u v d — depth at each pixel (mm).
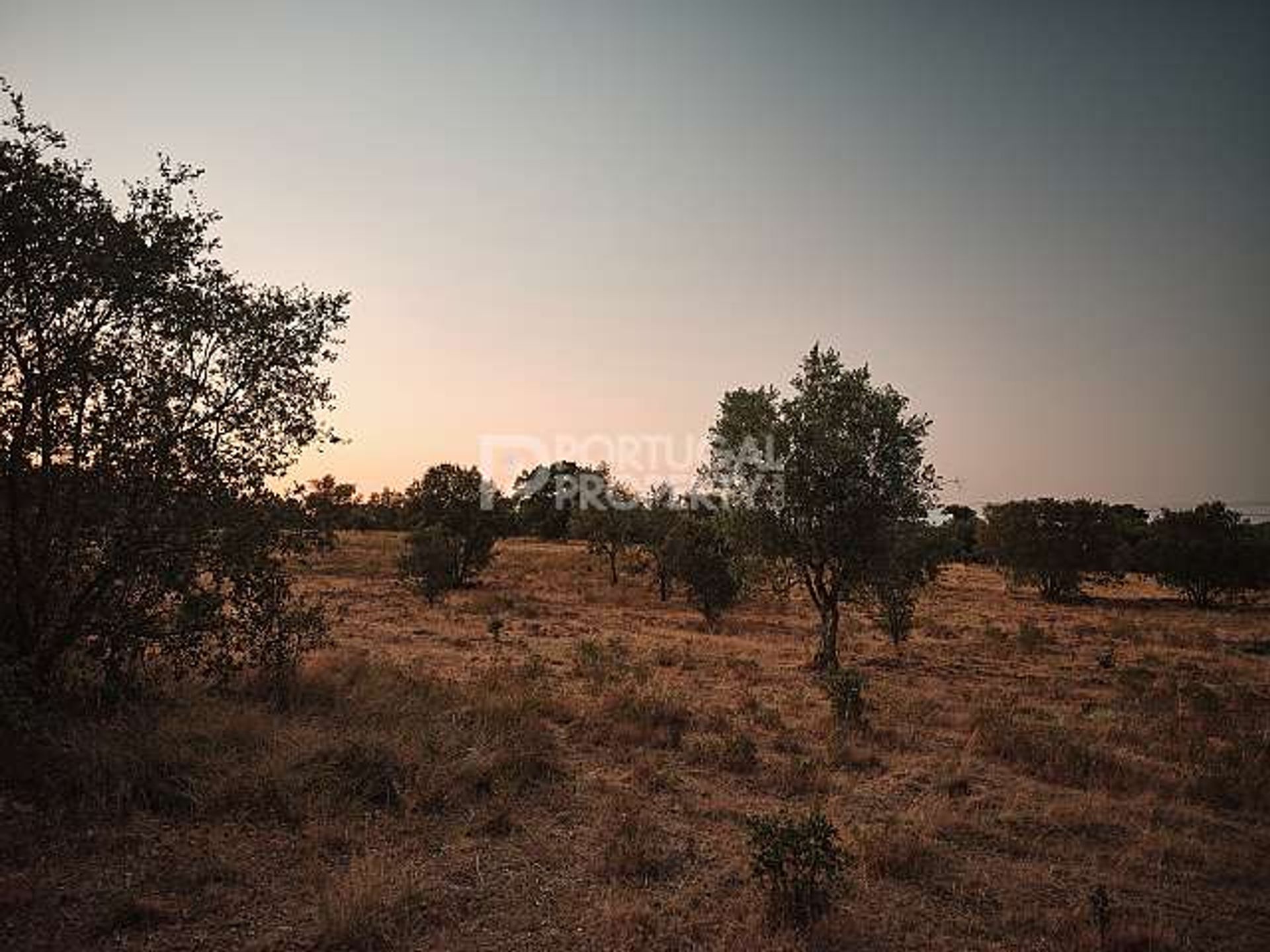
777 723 12727
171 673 11086
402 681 12812
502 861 6824
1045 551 49531
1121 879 7340
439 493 39250
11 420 8344
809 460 19688
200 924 5332
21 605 8586
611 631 25094
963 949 5750
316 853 6480
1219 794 10070
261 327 9984
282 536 10703
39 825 6430
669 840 7566
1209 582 47094
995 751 11766
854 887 6664
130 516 8680
